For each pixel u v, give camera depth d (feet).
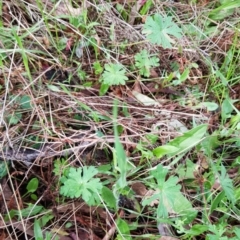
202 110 1.17
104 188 0.93
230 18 1.39
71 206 1.00
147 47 1.28
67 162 1.04
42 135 1.05
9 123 1.05
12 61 1.10
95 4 1.31
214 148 1.11
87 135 1.06
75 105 1.11
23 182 1.03
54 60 1.19
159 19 1.15
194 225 0.95
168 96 1.22
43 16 1.17
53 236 0.96
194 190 1.05
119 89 1.18
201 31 1.31
